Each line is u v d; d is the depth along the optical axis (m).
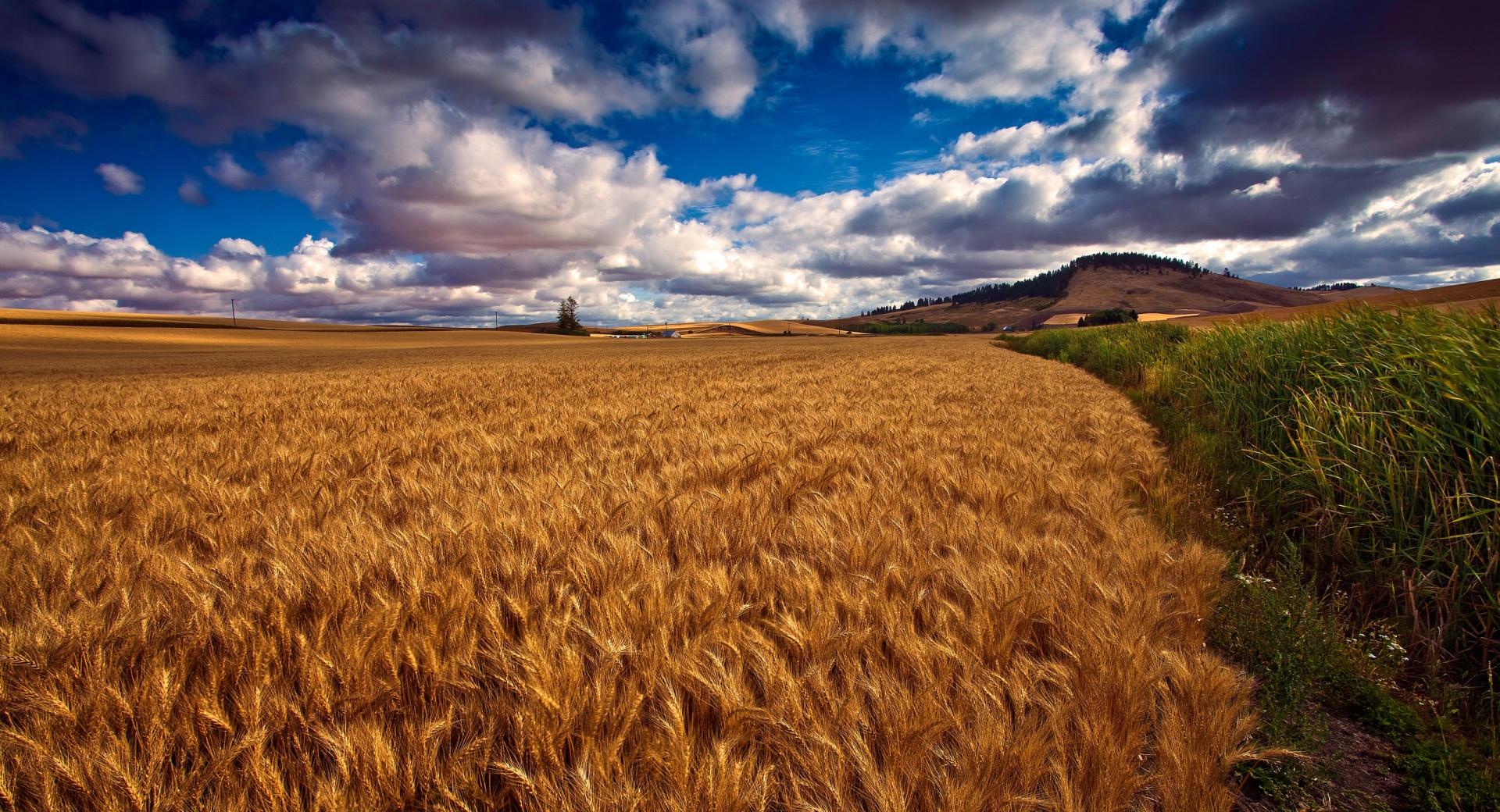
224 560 2.91
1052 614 2.48
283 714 1.91
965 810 1.54
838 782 1.67
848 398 10.55
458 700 2.04
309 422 8.61
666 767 1.71
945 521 3.62
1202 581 2.96
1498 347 3.58
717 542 3.25
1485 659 2.55
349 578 2.66
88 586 2.71
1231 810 1.94
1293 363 6.29
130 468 5.36
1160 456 5.88
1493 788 1.93
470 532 3.25
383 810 1.64
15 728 1.83
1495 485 3.02
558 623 2.29
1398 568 3.15
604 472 5.07
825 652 2.22
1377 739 2.29
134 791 1.60
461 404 10.80
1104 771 1.68
